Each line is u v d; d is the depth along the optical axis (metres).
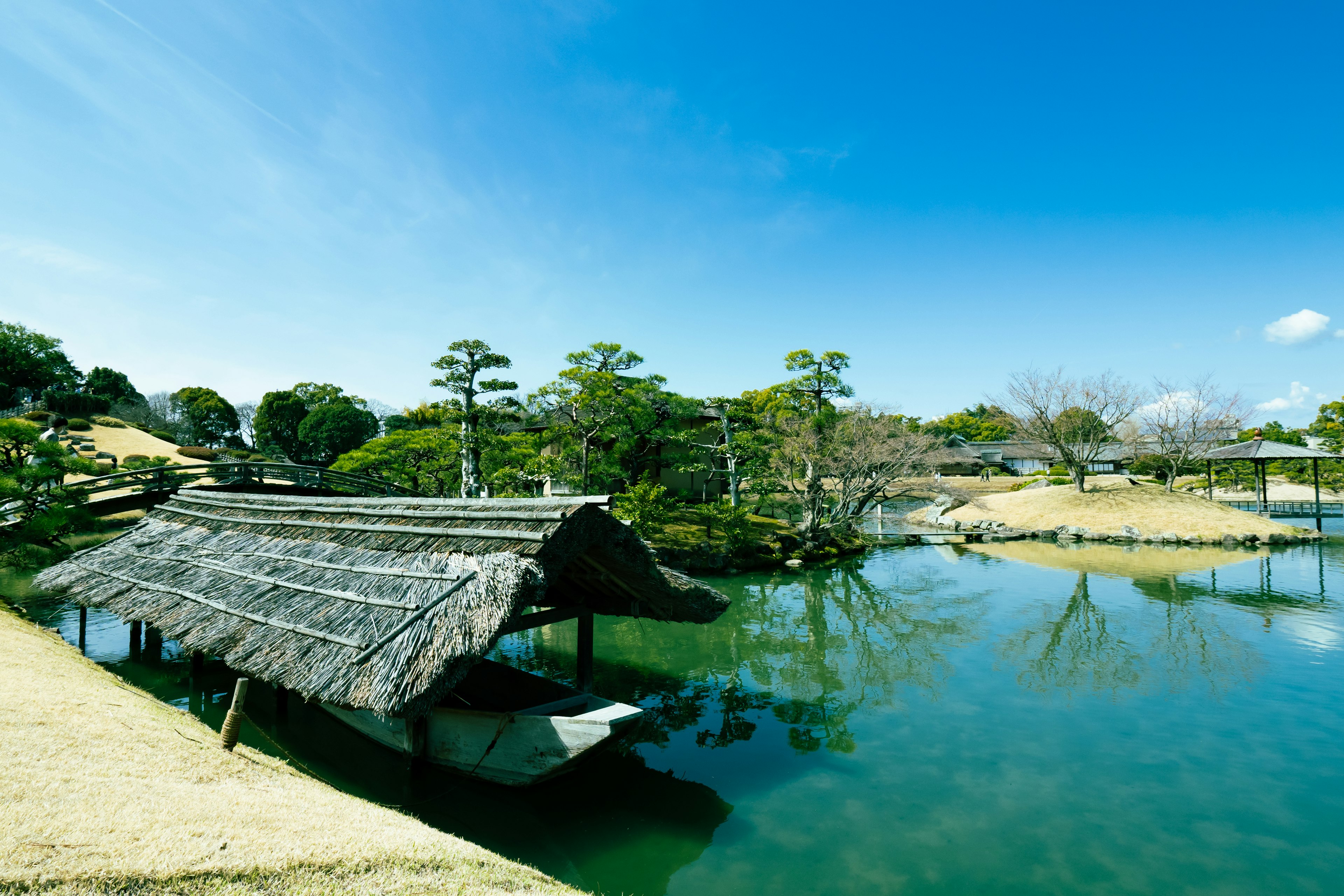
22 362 58.88
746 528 27.03
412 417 60.31
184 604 10.00
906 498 36.66
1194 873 6.69
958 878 6.58
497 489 32.94
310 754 8.95
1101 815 7.86
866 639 16.30
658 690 12.48
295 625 8.05
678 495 37.06
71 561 13.67
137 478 20.72
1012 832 7.50
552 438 29.56
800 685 12.76
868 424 30.14
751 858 6.92
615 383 28.53
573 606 10.15
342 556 9.37
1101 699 11.85
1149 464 53.75
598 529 7.91
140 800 4.75
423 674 6.43
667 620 10.62
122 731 6.26
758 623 18.12
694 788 8.54
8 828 3.92
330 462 60.78
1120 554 30.53
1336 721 10.73
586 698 8.58
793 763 9.29
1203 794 8.38
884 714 11.16
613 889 6.30
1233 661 14.05
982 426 89.06
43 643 10.48
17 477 16.77
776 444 32.22
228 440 68.94
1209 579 23.53
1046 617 18.27
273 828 4.81
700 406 37.12
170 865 3.92
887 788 8.55
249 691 11.35
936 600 20.86
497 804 7.77
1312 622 17.28
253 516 12.43
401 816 6.29
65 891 3.43
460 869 4.91
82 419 51.59
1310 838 7.35
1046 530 37.84
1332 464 47.94
